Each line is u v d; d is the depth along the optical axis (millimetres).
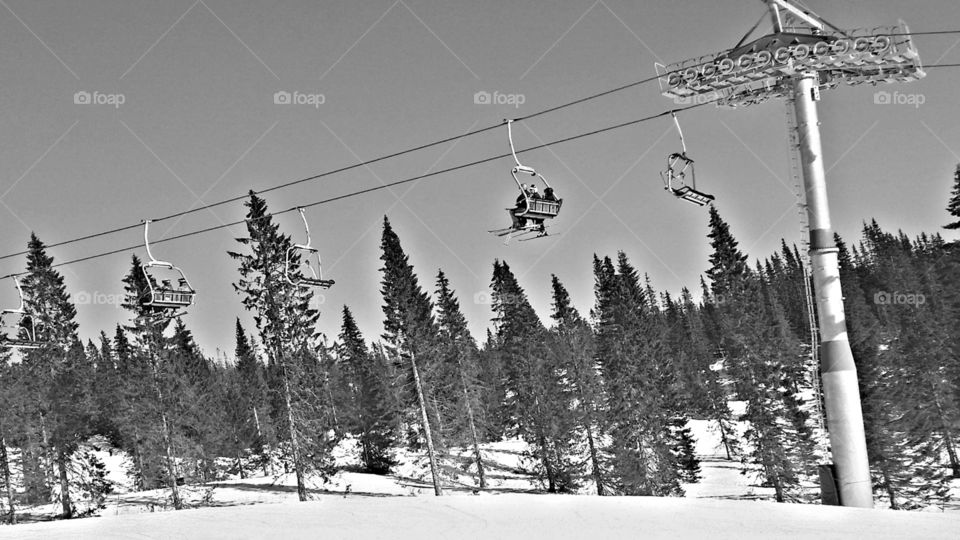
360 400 84750
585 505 17922
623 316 69062
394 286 62469
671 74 22766
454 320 73500
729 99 23422
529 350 69688
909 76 22594
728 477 69125
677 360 102250
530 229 21609
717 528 14898
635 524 15484
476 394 73062
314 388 61000
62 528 18359
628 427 62875
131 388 61406
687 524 15344
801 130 22312
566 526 15539
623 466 62281
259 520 17844
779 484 55906
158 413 59594
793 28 22891
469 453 83375
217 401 84500
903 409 58406
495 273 74625
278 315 57406
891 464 51844
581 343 69000
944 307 76562
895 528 14414
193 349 83625
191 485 66250
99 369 83438
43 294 60969
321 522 17172
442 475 68562
